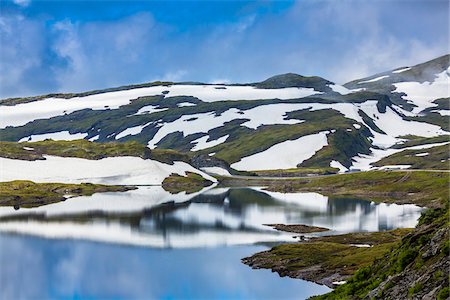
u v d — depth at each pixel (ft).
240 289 315.99
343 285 201.36
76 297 309.42
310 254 388.57
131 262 396.57
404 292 148.46
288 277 338.75
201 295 301.63
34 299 304.30
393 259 179.11
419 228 185.47
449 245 147.74
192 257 411.13
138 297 301.22
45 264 392.88
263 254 403.75
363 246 406.21
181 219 620.90
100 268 380.58
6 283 343.05
